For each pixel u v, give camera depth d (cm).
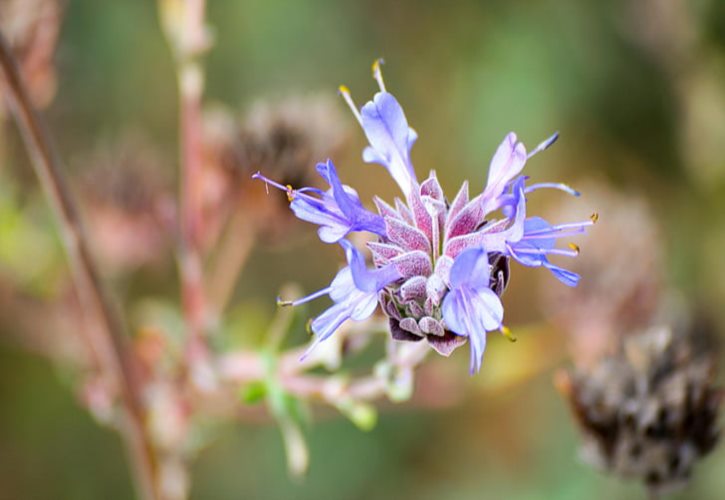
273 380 24
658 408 23
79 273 24
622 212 29
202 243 26
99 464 34
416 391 27
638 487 32
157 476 25
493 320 18
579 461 33
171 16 26
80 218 24
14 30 26
